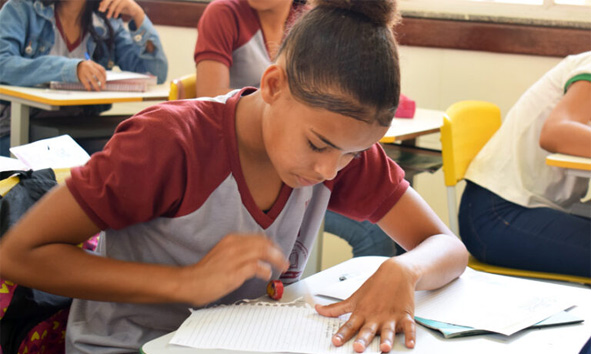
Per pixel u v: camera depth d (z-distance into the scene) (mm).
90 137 2580
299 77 854
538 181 2152
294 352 820
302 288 1055
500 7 3131
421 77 3219
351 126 844
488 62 3111
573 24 2969
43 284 915
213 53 2373
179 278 900
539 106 2166
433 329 916
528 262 2061
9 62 2551
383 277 973
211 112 1008
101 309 1053
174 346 817
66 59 2551
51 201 923
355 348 834
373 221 1196
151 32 3057
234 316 910
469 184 2260
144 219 968
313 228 1156
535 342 896
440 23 3133
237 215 1011
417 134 2297
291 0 2393
